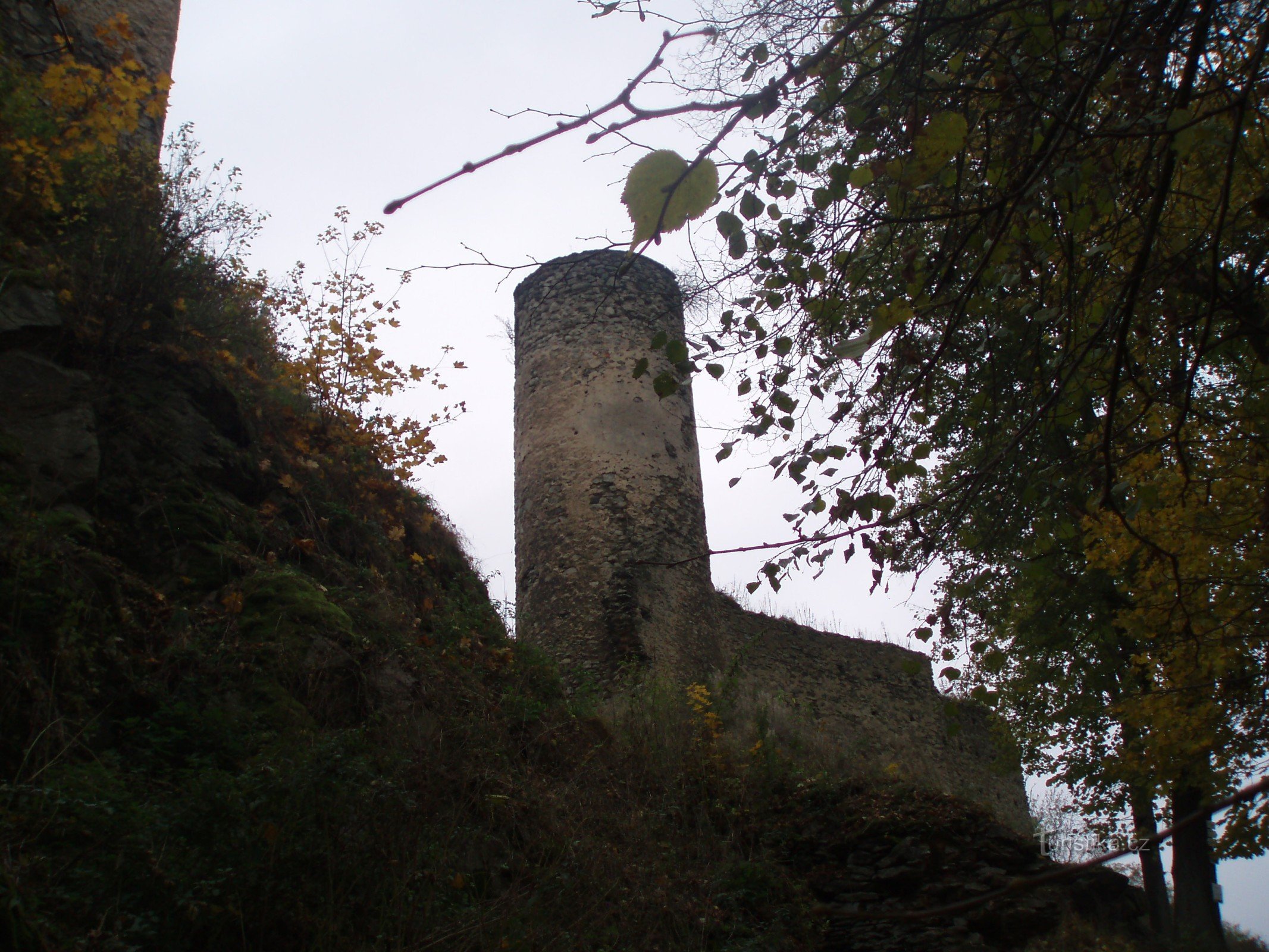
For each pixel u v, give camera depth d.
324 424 8.38
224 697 5.19
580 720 8.42
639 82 2.17
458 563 9.29
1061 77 3.56
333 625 6.01
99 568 5.18
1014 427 4.70
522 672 8.05
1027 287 4.04
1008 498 4.83
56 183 6.98
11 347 5.82
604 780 7.46
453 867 5.02
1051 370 4.63
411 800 4.66
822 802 9.15
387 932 4.25
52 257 6.70
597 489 13.44
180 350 6.93
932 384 4.71
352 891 4.29
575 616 12.80
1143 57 3.35
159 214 7.55
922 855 8.41
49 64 8.75
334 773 4.54
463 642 7.70
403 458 8.91
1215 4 2.97
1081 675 10.33
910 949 7.68
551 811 6.21
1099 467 3.97
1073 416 4.46
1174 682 6.70
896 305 3.20
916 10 3.32
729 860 7.64
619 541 13.12
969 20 3.43
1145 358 4.71
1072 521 6.68
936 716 16.33
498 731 6.55
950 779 15.34
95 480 5.71
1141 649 9.61
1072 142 3.67
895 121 3.59
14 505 5.05
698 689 10.73
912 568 4.25
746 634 14.91
